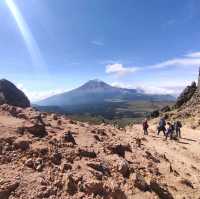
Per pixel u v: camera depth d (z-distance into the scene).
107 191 9.48
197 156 22.22
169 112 80.44
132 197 10.20
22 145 10.02
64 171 9.59
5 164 8.92
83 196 8.73
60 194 8.45
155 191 11.44
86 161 11.08
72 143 12.26
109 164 11.86
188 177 15.41
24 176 8.56
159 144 23.39
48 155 10.15
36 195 8.02
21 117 12.99
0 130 10.55
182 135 36.81
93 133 16.20
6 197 7.64
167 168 15.13
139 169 13.17
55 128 13.92
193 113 65.50
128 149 15.41
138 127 43.16
